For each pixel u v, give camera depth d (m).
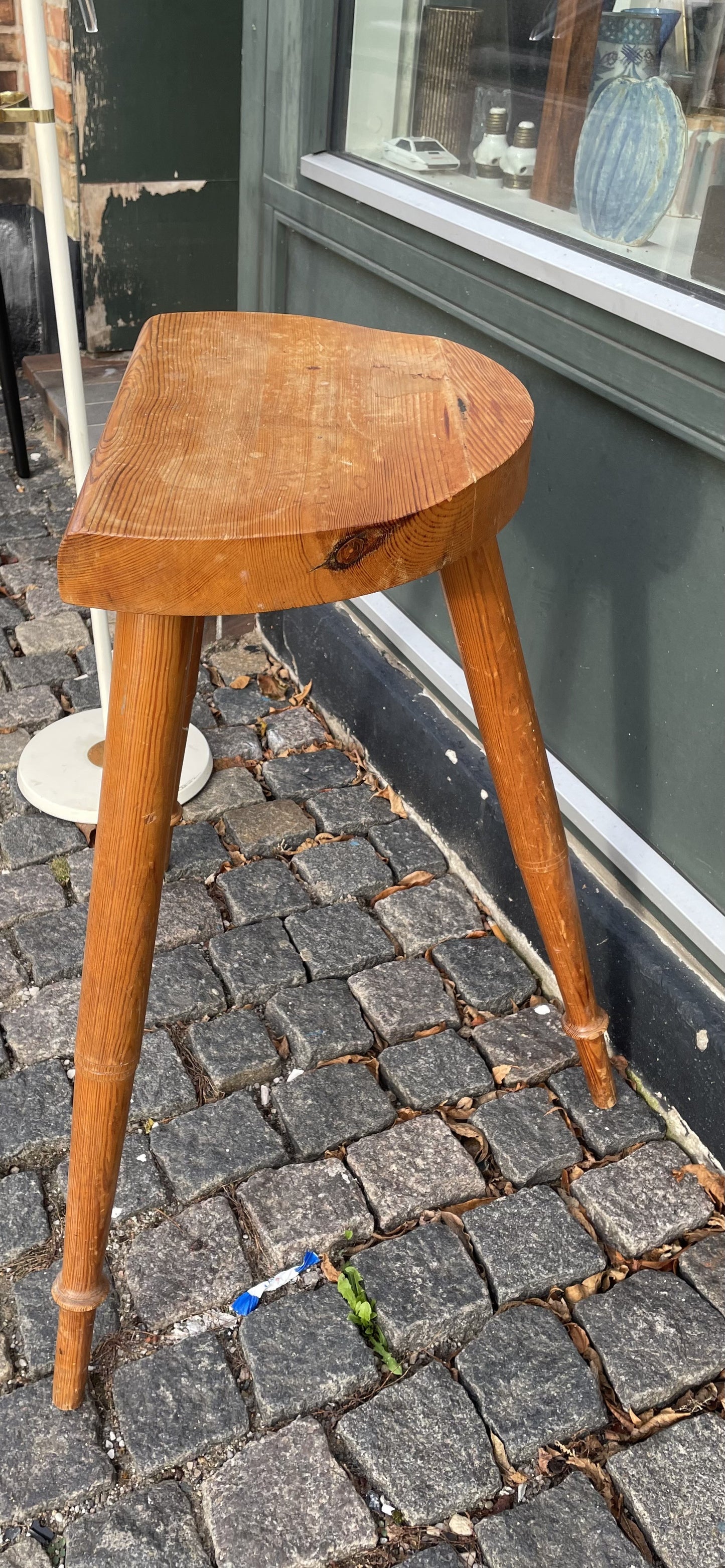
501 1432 1.19
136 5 3.17
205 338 1.28
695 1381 1.25
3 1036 1.62
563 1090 1.56
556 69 1.39
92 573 0.86
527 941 1.77
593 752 1.64
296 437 1.03
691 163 1.23
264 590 0.87
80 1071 1.05
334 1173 1.44
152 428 1.04
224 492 0.92
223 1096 1.56
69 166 3.40
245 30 2.02
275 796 2.07
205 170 3.55
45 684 2.33
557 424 1.54
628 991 1.56
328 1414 1.22
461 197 1.63
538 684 1.73
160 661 0.91
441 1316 1.29
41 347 4.11
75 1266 1.13
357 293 1.96
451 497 0.91
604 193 1.34
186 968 1.73
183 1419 1.20
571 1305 1.33
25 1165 1.46
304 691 2.33
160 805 0.96
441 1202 1.42
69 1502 1.14
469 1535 1.13
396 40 1.69
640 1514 1.14
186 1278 1.33
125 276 3.62
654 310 1.25
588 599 1.57
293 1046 1.61
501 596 1.15
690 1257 1.37
